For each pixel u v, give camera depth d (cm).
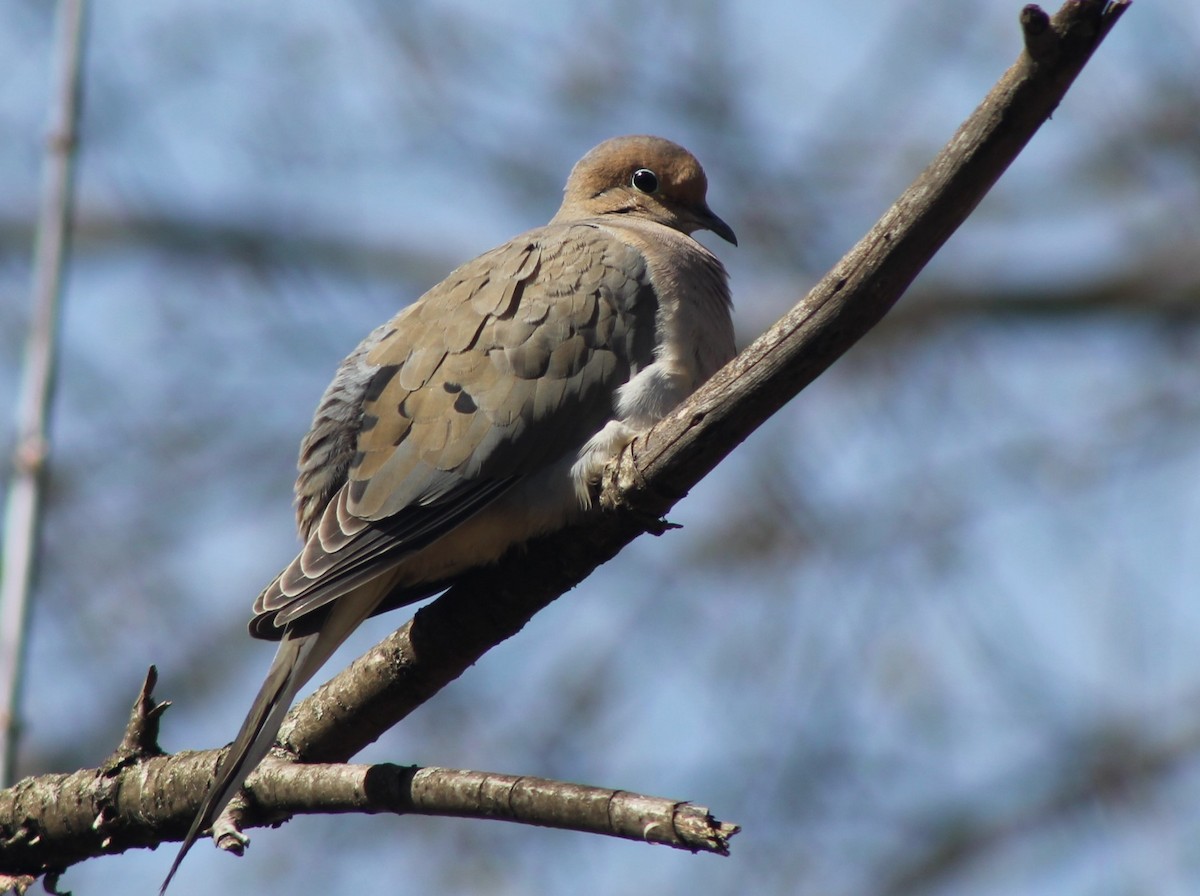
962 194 754
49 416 993
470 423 1005
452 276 1101
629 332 1049
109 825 927
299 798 858
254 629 974
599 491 950
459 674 959
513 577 952
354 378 1061
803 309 809
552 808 739
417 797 798
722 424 851
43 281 1020
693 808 700
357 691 958
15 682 911
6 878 905
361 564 965
